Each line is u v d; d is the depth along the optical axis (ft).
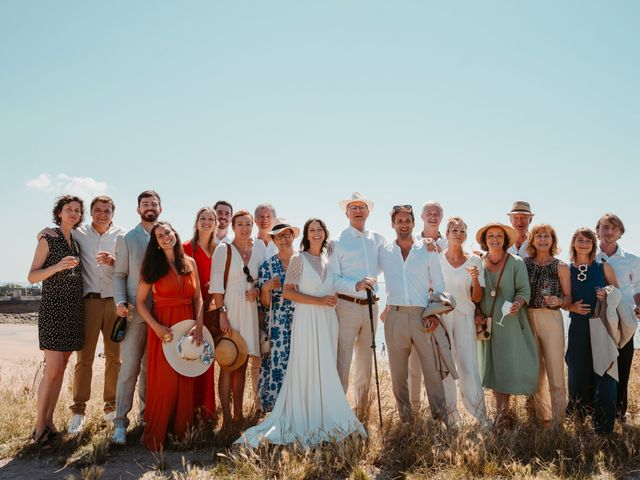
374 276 19.99
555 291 18.76
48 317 17.03
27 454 15.81
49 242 17.46
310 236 18.25
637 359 29.58
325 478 13.87
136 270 18.49
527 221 22.65
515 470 13.91
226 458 15.42
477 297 19.42
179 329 17.54
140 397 19.92
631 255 21.08
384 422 17.89
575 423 17.52
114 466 15.02
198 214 20.35
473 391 19.11
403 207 19.75
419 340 18.51
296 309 18.03
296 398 17.26
